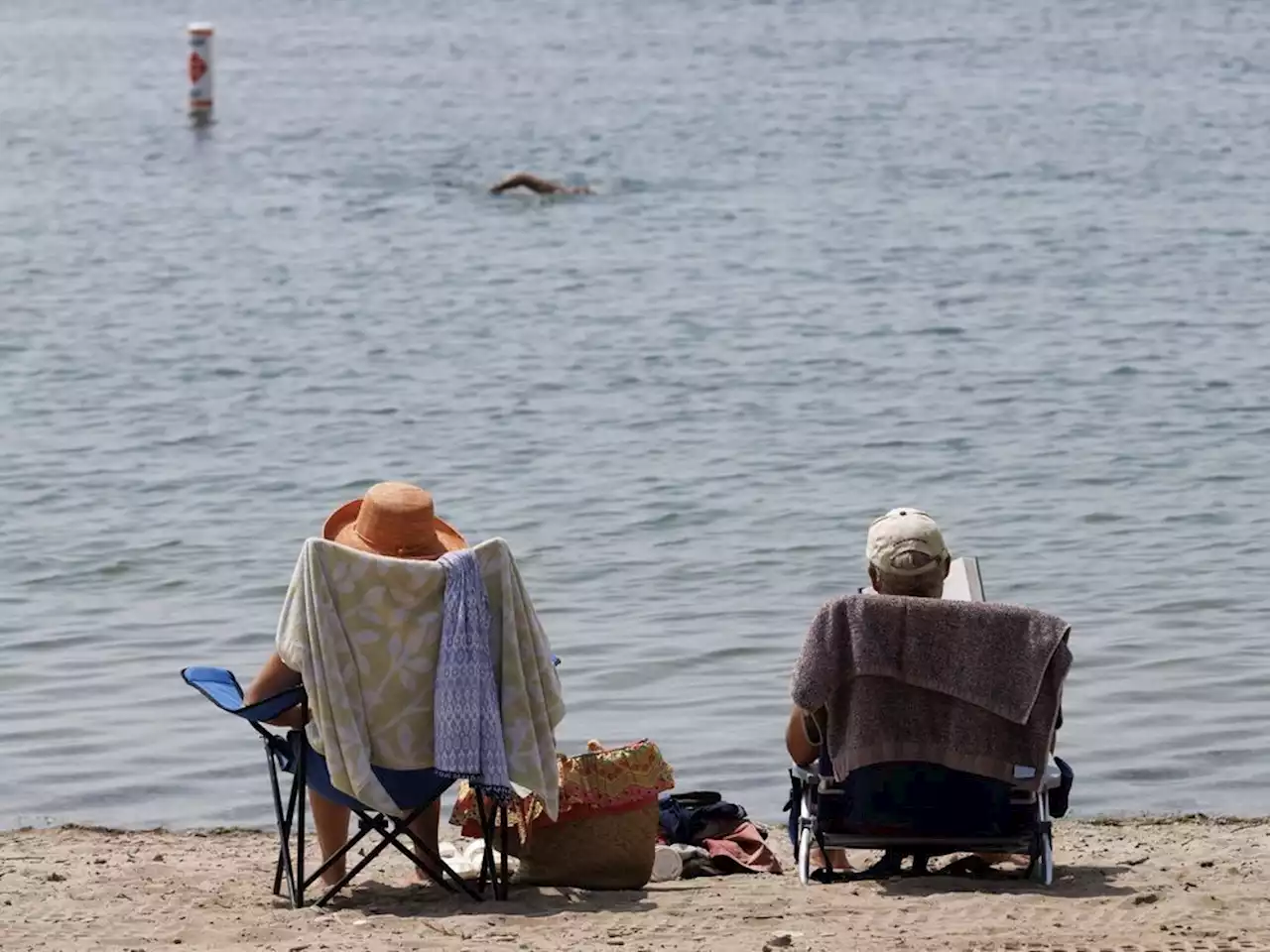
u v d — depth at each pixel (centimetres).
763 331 9300
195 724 4031
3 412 7575
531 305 10088
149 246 12150
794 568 5366
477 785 2519
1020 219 13100
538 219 13325
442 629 2506
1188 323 9425
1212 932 2322
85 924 2448
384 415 7531
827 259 11550
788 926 2388
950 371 8306
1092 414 7444
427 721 2527
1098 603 4981
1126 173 15525
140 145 17562
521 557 5497
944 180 15112
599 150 17000
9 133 18325
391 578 2489
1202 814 3459
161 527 5856
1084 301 10075
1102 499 6147
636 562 5425
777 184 14925
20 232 12675
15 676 4384
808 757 2747
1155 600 4991
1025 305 9962
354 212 13688
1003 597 5062
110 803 3556
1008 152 16788
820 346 8900
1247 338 9025
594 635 4719
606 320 9631
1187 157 16425
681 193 14488
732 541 5659
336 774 2489
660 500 6156
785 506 6078
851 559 5450
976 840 2673
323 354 8819
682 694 4247
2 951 2294
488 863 2630
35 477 6506
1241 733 3953
